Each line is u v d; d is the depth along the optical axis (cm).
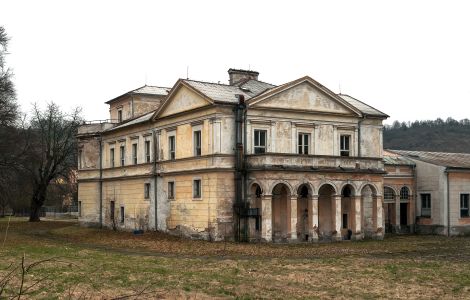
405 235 5375
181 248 3897
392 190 5581
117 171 5903
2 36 4972
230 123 4462
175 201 4859
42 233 5666
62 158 7650
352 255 3522
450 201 5416
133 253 3616
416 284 2336
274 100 4588
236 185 4406
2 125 5031
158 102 6494
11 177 5400
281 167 4284
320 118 4812
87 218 6406
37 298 1877
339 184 4566
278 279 2444
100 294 1986
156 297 1962
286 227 4544
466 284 2338
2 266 2662
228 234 4394
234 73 5597
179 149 4875
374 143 5141
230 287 2208
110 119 6844
